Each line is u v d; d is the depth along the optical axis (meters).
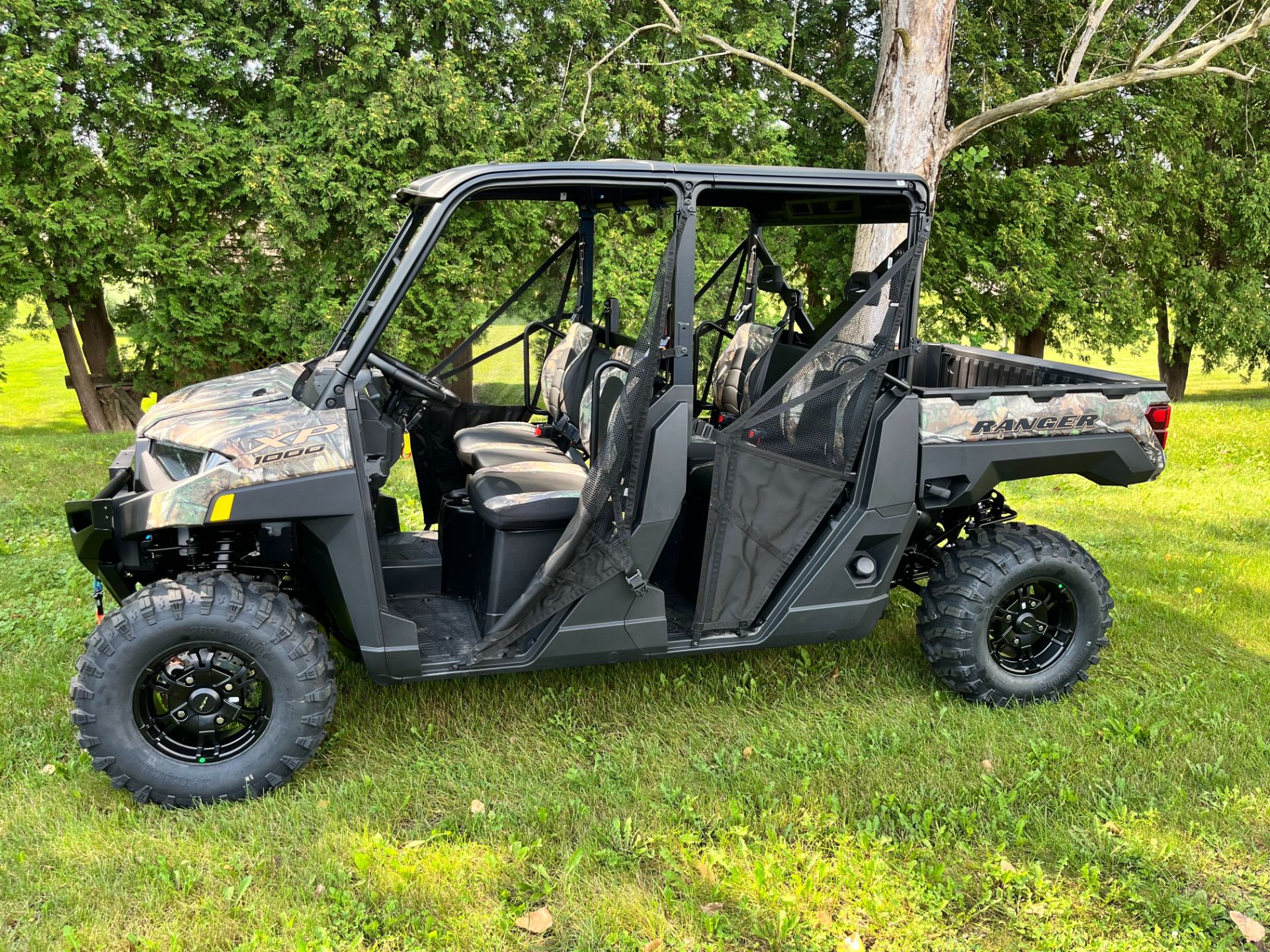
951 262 11.36
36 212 8.64
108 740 2.50
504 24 9.57
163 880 2.28
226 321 9.70
